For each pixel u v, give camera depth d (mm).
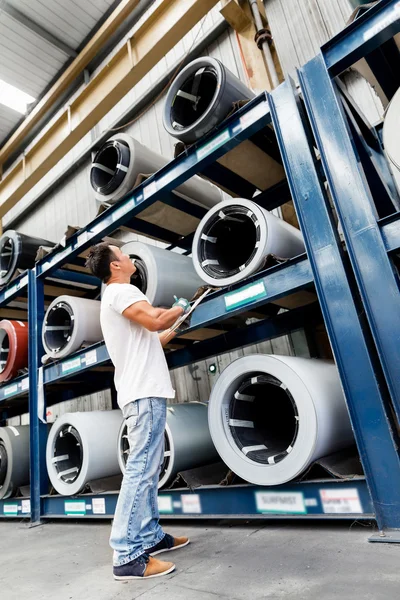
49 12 5371
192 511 1924
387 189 2115
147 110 4973
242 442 1838
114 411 2861
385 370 1417
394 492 1354
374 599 952
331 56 1733
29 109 6609
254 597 1062
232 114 2021
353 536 1408
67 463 2783
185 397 3863
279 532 1611
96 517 2412
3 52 5738
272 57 3082
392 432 1386
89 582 1393
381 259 1474
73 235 2941
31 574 1587
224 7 3057
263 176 2605
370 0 2104
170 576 1315
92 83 4152
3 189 5520
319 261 1629
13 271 3568
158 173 2367
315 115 1734
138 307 1488
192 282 2482
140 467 1426
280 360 1706
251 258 1898
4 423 4793
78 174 6000
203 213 2900
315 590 1046
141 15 5445
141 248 2395
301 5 3766
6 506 3100
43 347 3148
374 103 3104
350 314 1521
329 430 1619
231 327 2885
